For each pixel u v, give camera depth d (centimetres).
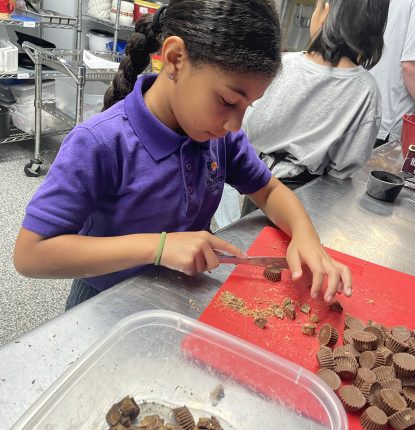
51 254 64
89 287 86
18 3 268
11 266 173
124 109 71
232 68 56
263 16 57
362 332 62
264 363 53
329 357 58
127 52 82
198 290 69
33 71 250
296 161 127
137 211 74
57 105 249
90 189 67
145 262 67
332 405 49
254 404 51
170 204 75
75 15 317
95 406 47
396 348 61
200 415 50
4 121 247
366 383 55
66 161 65
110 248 66
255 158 95
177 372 53
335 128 121
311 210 107
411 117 162
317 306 71
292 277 73
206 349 54
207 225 90
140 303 63
